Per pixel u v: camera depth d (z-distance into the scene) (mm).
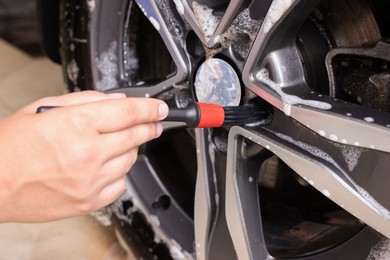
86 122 586
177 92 878
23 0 1947
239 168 798
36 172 599
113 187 663
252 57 731
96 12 996
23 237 1210
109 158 614
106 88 1041
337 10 740
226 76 773
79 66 1074
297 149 718
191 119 661
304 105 699
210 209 867
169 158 1079
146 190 1068
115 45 1025
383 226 649
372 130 635
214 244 885
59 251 1166
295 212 934
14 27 1992
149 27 1015
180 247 1017
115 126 596
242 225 800
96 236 1211
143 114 613
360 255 721
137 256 1083
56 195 622
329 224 867
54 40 1157
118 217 1110
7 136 604
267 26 707
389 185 645
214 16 791
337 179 679
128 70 1034
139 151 1041
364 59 721
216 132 844
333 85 737
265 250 827
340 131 666
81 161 589
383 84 702
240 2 731
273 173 912
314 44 759
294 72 741
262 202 971
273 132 755
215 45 772
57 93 1767
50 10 1130
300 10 691
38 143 590
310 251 821
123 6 986
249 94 767
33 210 643
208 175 855
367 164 663
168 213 1049
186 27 836
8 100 1741
